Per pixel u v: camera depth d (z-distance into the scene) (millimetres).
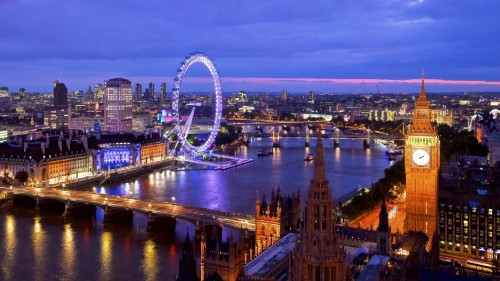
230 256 148875
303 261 114812
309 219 114375
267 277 150000
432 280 149875
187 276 140125
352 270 149625
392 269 146000
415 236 189000
